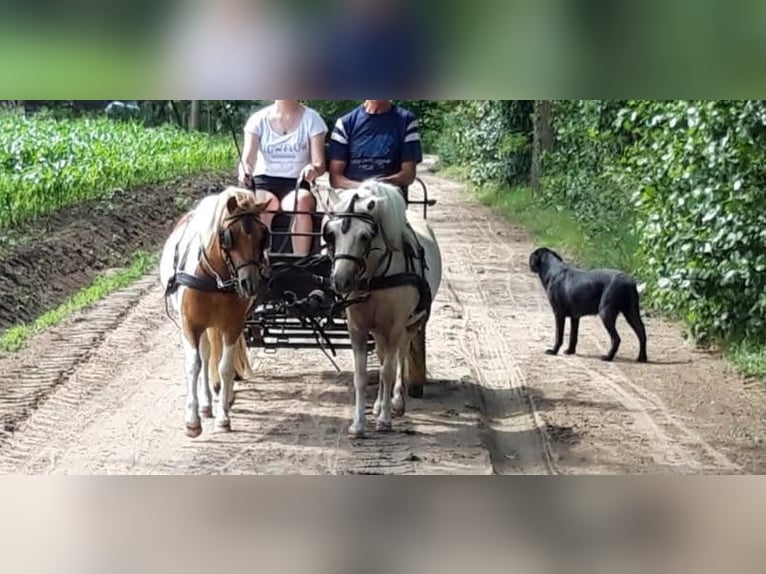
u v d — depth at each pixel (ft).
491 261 66.69
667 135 41.88
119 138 103.19
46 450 28.35
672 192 41.65
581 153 72.95
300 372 36.83
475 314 48.78
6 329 42.65
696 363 39.45
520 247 74.23
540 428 31.24
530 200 96.53
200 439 29.37
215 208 28.14
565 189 77.61
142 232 71.46
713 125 38.29
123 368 37.32
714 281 39.93
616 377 37.37
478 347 42.09
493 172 117.29
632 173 47.88
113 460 27.53
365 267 27.84
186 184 102.42
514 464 28.32
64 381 35.35
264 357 38.73
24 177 60.44
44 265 52.80
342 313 31.91
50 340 41.09
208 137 137.49
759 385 36.09
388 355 29.50
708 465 27.73
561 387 35.99
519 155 113.19
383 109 31.76
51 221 63.52
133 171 86.12
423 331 33.14
